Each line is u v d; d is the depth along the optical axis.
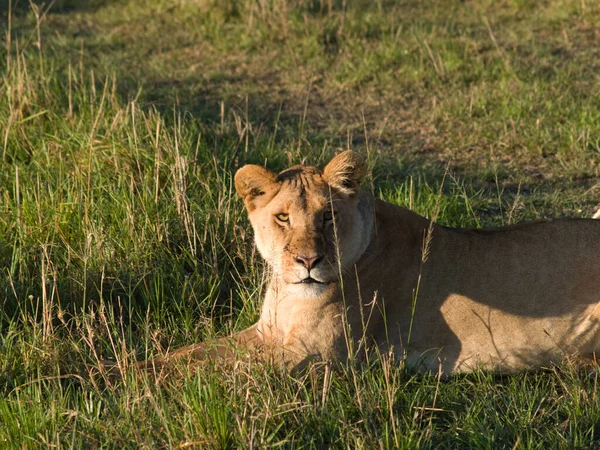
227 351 7.75
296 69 18.39
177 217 10.07
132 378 7.18
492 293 7.61
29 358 7.71
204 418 6.49
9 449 6.41
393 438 6.50
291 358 7.44
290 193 7.08
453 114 15.20
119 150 11.25
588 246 7.61
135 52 20.28
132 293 8.98
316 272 6.95
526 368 7.74
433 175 12.55
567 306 7.61
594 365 7.65
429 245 7.71
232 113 15.84
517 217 11.13
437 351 7.75
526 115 14.66
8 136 12.38
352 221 7.24
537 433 6.72
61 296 8.89
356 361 7.57
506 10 21.28
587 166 12.83
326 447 6.64
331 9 21.27
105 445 6.43
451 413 7.13
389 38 19.25
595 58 17.72
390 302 7.68
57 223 9.65
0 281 8.95
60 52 19.47
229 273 9.53
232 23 21.67
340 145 14.20
